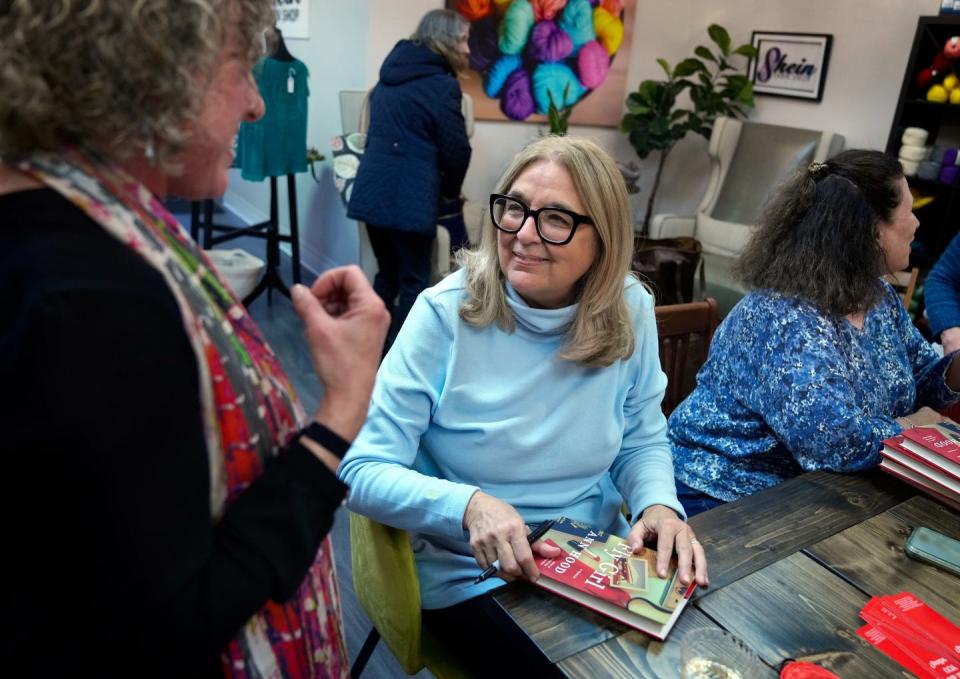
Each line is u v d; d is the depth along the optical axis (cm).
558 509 125
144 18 51
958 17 342
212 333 60
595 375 122
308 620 73
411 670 119
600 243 115
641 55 468
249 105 65
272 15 63
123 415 49
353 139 346
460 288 121
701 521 116
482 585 113
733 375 151
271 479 62
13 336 48
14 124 53
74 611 55
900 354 160
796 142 405
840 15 416
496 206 118
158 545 51
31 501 50
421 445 127
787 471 148
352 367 67
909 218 145
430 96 294
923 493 127
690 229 427
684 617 93
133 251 54
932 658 89
